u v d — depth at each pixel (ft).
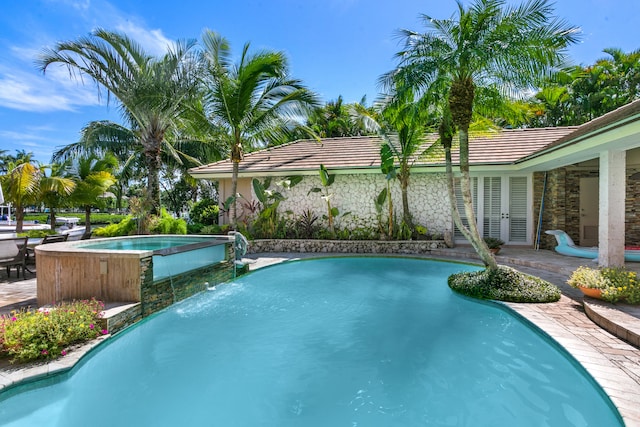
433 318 21.18
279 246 46.78
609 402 11.26
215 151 58.80
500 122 52.95
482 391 13.05
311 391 13.26
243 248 34.01
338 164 49.62
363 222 50.19
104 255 19.77
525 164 38.88
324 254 44.14
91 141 51.16
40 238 43.55
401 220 48.85
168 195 107.24
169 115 44.73
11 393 12.46
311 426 11.12
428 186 48.37
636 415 10.31
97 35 39.09
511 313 21.04
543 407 11.93
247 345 17.49
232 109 41.68
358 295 26.45
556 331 17.12
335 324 20.35
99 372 14.71
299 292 27.37
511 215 46.29
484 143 50.39
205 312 22.54
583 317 19.26
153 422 11.41
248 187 53.36
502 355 15.98
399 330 19.33
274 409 12.14
